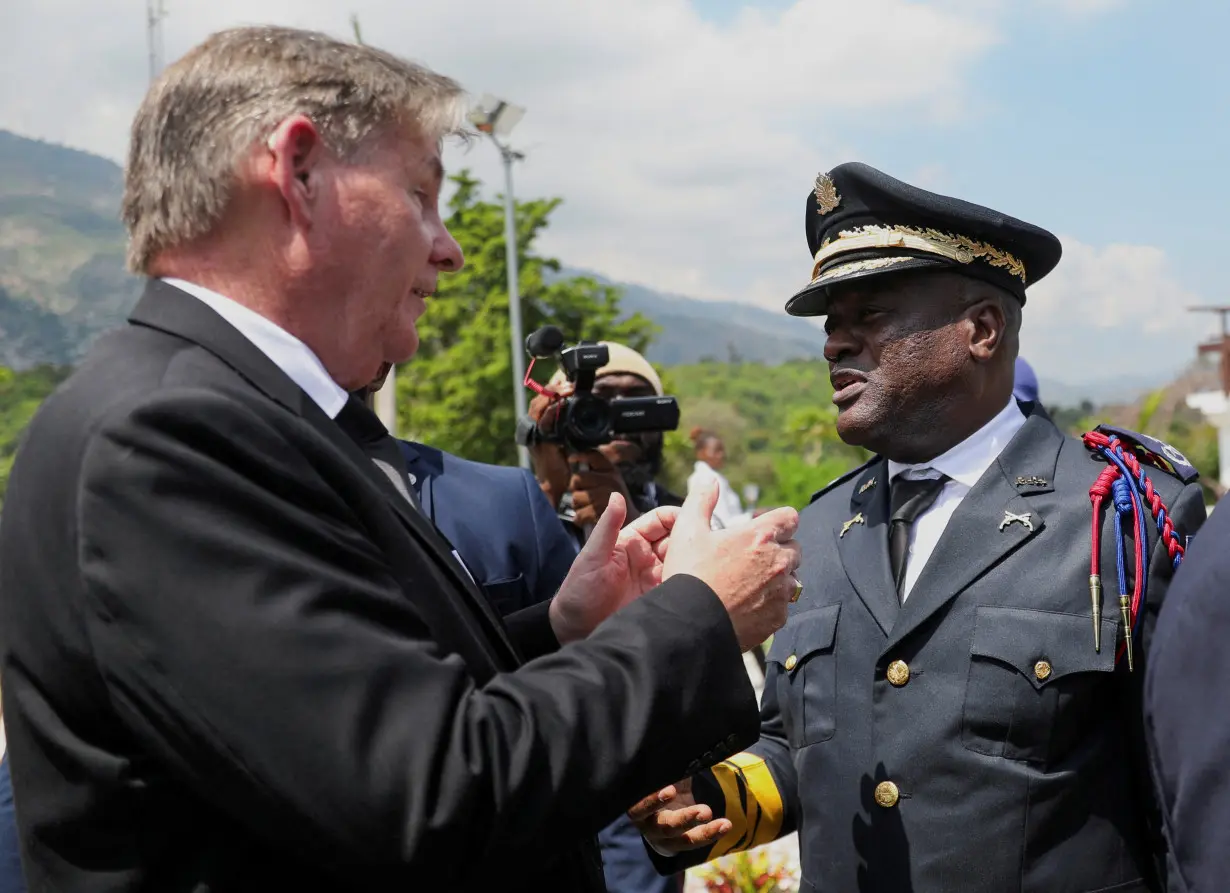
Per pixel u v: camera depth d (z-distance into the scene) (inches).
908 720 83.5
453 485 101.2
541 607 77.9
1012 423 91.0
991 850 79.1
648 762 54.3
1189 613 56.6
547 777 51.9
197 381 54.2
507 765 51.3
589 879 63.8
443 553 60.6
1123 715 81.1
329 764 48.1
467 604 61.1
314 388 59.9
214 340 56.6
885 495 93.4
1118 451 85.9
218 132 57.2
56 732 52.1
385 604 52.7
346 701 49.1
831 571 92.8
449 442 1546.5
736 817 90.4
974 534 85.8
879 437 89.0
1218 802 54.5
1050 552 83.8
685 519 64.4
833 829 86.0
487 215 1622.8
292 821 48.3
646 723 54.1
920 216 85.5
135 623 48.4
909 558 89.7
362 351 61.4
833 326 91.2
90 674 50.6
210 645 48.2
